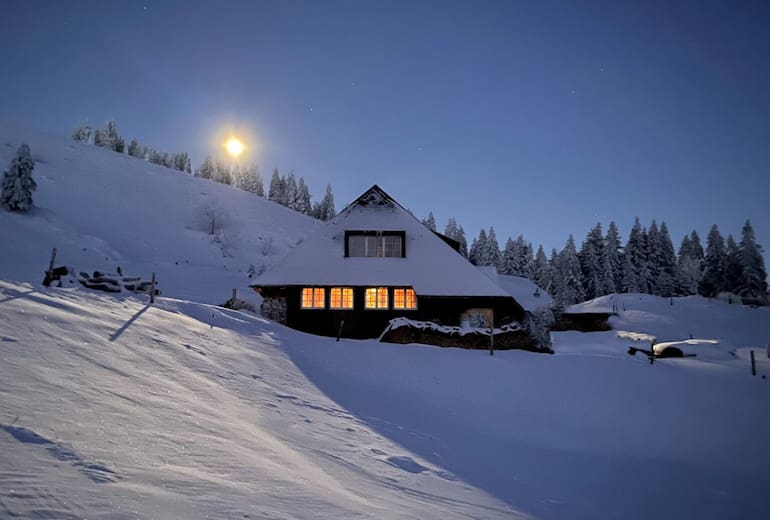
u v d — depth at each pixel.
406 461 6.91
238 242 77.38
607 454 10.69
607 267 73.19
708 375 17.28
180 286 41.81
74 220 58.09
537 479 7.91
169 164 148.38
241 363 11.30
